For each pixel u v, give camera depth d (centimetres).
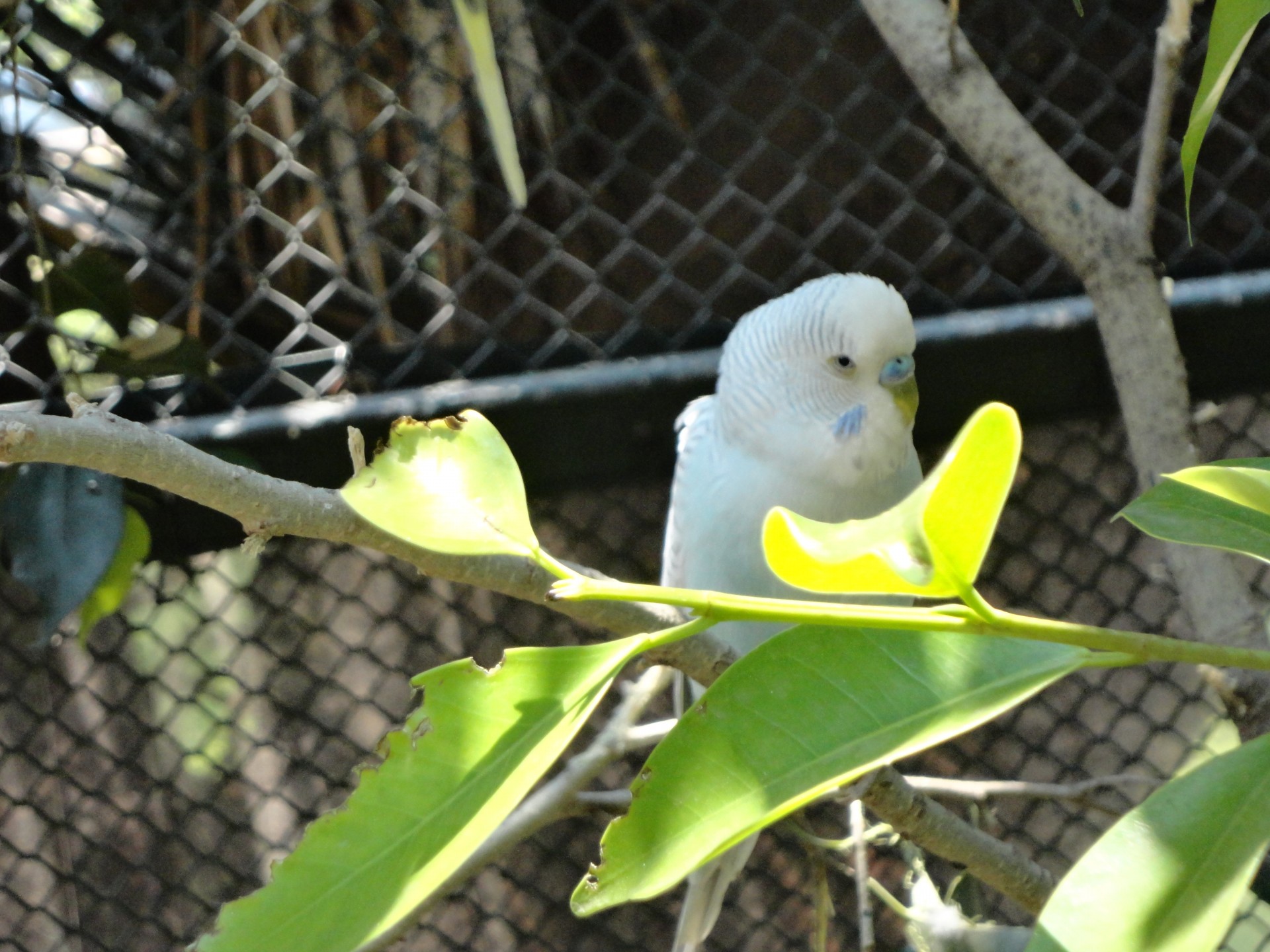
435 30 176
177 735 174
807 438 170
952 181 178
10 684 174
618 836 116
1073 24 178
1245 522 152
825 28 177
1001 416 98
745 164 176
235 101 177
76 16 176
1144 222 167
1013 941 165
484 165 177
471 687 116
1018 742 176
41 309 174
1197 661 109
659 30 178
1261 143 178
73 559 170
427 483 118
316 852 112
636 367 174
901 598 173
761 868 176
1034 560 175
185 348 174
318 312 178
